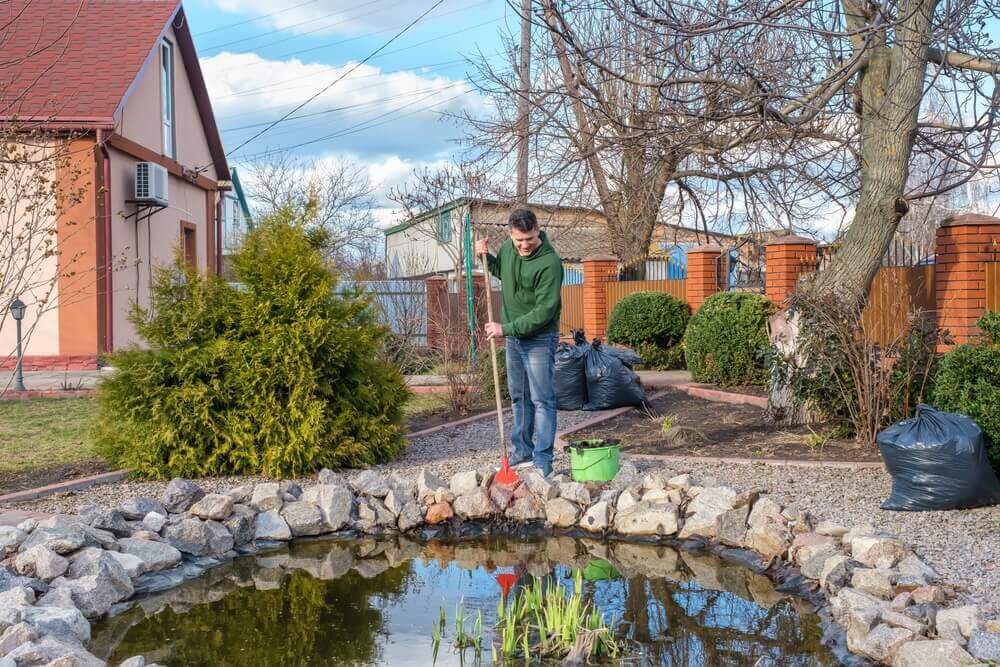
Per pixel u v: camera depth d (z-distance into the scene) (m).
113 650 3.87
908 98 8.08
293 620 4.26
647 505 5.67
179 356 6.66
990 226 10.52
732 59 7.31
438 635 3.98
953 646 3.20
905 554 4.31
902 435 5.41
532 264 6.24
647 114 8.80
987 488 5.27
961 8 6.38
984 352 5.92
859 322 7.79
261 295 6.91
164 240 16.97
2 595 3.90
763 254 14.36
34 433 8.70
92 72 14.52
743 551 5.10
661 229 27.48
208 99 19.08
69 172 9.11
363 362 7.10
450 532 5.79
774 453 7.30
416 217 24.59
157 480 6.73
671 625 4.08
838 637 3.78
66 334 13.82
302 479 6.75
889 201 8.45
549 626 3.97
